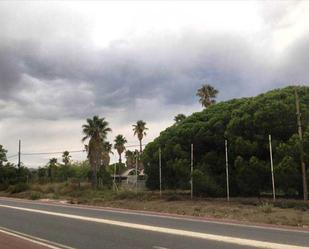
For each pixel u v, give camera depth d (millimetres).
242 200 34844
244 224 22406
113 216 26203
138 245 14695
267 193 41688
